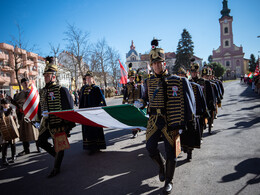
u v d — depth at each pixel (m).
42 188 3.39
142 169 3.89
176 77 3.01
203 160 4.06
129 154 4.80
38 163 4.59
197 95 4.19
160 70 3.11
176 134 2.99
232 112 9.42
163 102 2.98
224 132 6.04
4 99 4.79
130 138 6.32
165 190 2.83
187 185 3.14
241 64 84.88
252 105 11.20
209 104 5.57
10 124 4.69
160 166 3.19
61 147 3.89
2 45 37.41
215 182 3.16
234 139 5.27
